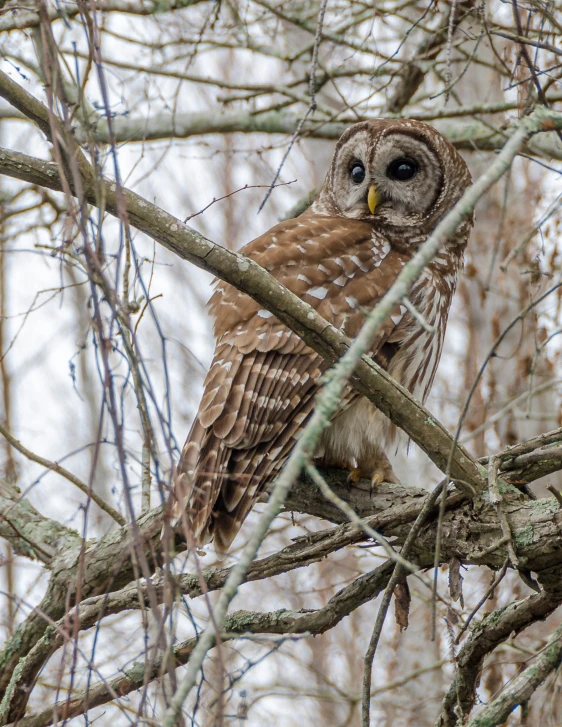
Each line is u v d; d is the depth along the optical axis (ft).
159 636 19.48
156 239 25.30
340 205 42.70
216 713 18.81
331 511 32.48
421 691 57.82
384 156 40.65
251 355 33.17
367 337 16.44
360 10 47.29
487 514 26.35
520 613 26.43
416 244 40.40
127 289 28.68
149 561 26.94
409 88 46.37
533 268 29.76
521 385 57.82
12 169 25.70
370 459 34.04
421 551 27.68
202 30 41.04
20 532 35.06
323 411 16.30
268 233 38.50
